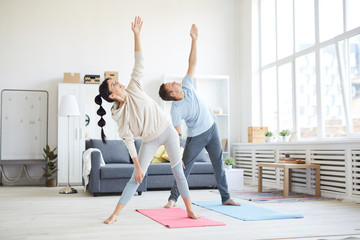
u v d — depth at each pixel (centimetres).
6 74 721
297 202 469
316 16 595
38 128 727
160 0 782
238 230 304
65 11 745
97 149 581
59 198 520
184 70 784
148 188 635
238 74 813
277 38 721
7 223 339
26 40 729
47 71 734
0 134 714
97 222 340
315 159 546
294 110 659
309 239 274
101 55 752
